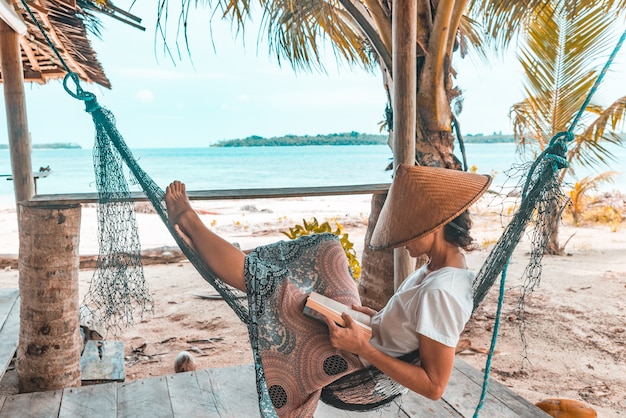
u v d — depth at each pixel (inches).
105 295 91.7
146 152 4360.2
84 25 212.8
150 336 210.1
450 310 64.9
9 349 133.0
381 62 190.4
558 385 167.5
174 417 112.5
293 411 73.3
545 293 264.1
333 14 215.0
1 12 151.1
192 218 80.0
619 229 461.1
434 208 66.4
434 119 175.5
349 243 231.5
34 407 116.2
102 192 90.6
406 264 150.6
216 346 201.6
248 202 810.8
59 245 126.7
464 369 132.6
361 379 74.8
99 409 115.8
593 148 315.3
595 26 264.1
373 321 74.6
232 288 83.1
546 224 72.9
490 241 398.9
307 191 137.6
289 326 72.6
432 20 174.9
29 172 210.1
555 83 287.7
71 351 132.4
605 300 251.8
